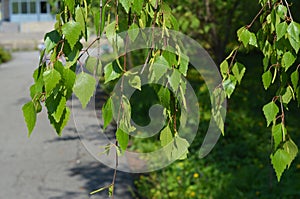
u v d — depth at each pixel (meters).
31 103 1.21
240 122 6.55
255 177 4.62
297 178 4.48
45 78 1.16
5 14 31.41
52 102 1.18
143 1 1.31
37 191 4.70
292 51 1.38
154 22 1.32
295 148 1.41
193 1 5.60
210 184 4.59
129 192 4.59
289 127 6.04
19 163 5.54
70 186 4.79
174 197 4.39
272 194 4.26
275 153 1.41
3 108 8.62
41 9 30.47
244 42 1.43
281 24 1.36
